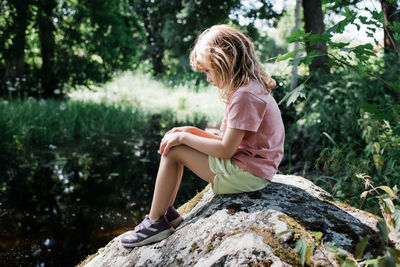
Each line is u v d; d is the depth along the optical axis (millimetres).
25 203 3195
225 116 1756
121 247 1804
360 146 3502
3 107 5797
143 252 1674
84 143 5375
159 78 13867
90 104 7465
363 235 1470
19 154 4633
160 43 14773
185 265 1432
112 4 8891
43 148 4977
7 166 4168
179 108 9070
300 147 3957
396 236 1511
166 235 1710
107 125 6523
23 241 2525
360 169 2703
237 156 1693
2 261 2260
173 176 1724
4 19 7785
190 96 11109
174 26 13062
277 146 1716
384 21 1437
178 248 1551
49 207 3123
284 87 4688
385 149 2758
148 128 6551
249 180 1683
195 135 1694
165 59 15336
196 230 1595
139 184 3756
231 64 1629
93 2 8242
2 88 7770
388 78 3633
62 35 8312
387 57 3781
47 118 5766
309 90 4195
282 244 1354
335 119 3762
